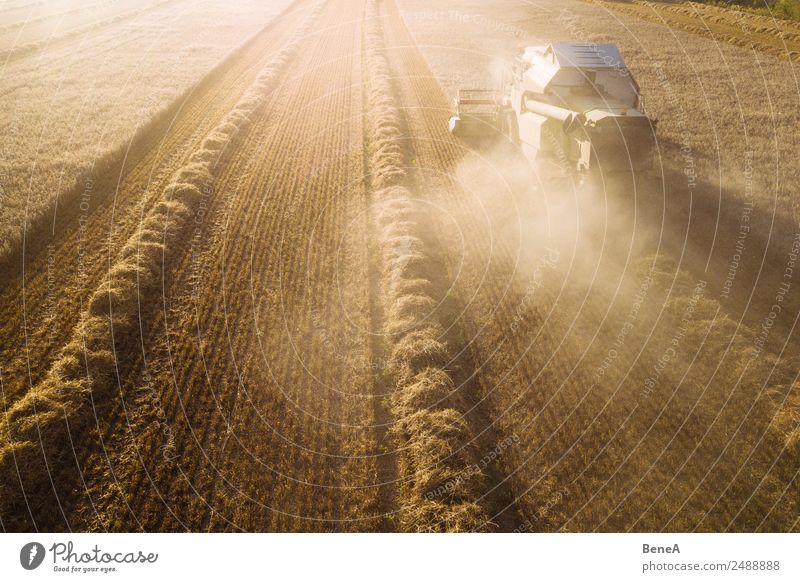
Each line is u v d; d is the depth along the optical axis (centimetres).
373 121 2389
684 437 912
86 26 4550
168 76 3100
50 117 2422
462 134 2159
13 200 1647
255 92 2781
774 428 913
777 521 787
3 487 832
